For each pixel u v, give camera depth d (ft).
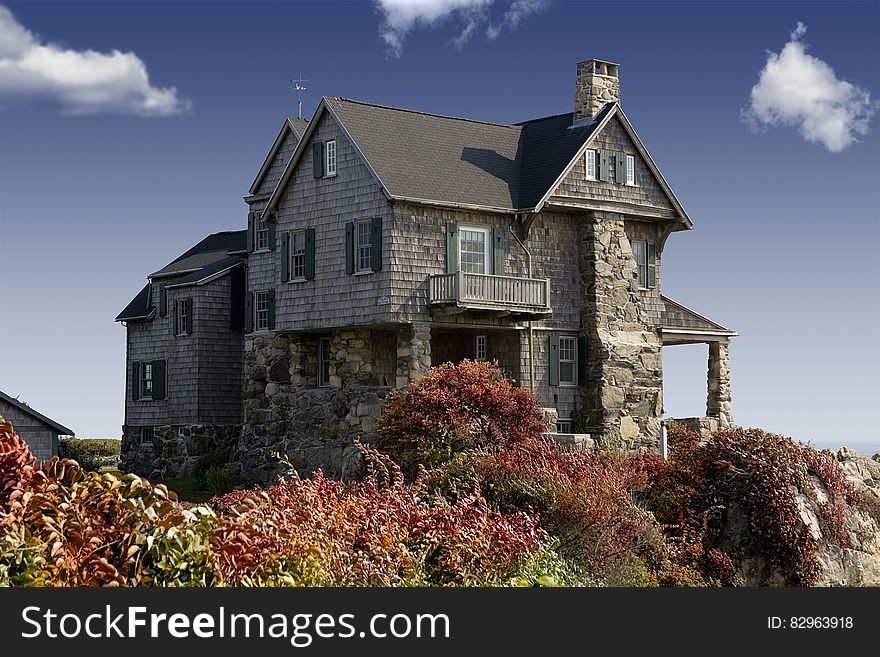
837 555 90.89
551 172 126.00
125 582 39.27
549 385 125.49
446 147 126.72
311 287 124.57
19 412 111.55
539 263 126.11
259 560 45.16
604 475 84.43
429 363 116.67
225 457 139.64
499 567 60.75
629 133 131.85
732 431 94.17
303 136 125.59
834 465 95.50
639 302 132.46
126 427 160.04
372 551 54.70
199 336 148.56
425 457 93.30
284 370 132.36
